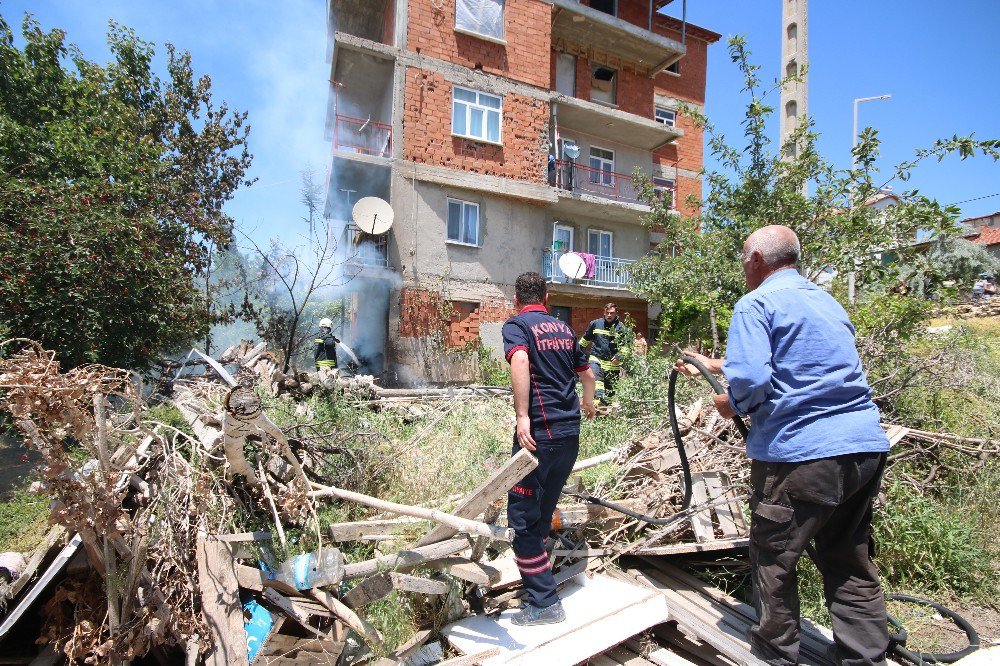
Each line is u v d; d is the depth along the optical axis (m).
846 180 6.31
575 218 18.56
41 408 2.02
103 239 5.80
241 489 3.00
